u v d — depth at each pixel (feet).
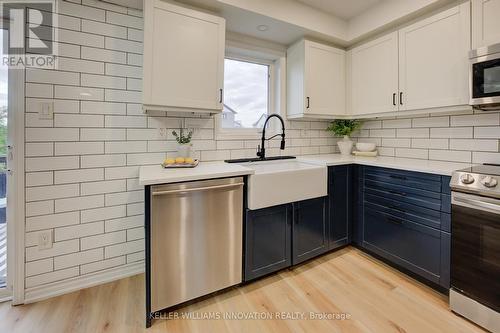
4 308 5.15
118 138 6.09
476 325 4.71
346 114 8.68
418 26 6.48
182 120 6.85
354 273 6.55
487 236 4.56
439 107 6.14
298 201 6.51
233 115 8.16
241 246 5.67
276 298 5.55
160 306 4.78
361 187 7.54
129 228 6.36
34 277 5.42
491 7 5.15
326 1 7.04
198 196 5.03
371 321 4.84
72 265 5.79
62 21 5.42
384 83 7.38
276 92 8.75
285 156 8.48
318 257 7.45
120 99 6.07
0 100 5.10
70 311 5.09
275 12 6.61
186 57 5.74
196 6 5.96
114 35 5.93
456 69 5.75
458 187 4.94
